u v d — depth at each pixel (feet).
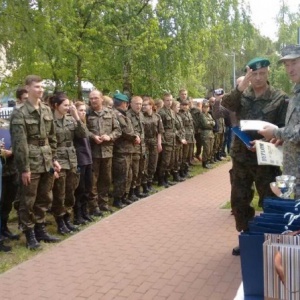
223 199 25.26
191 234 18.31
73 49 33.94
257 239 7.03
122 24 37.76
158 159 29.66
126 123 23.53
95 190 21.75
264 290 6.50
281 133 10.13
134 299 12.32
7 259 15.84
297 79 10.26
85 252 16.38
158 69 40.63
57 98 18.53
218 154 42.09
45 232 17.79
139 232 18.79
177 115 31.48
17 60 29.94
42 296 12.66
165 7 40.68
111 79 40.29
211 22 48.06
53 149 17.57
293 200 8.20
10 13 25.57
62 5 29.60
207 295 12.46
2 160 17.38
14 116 15.90
